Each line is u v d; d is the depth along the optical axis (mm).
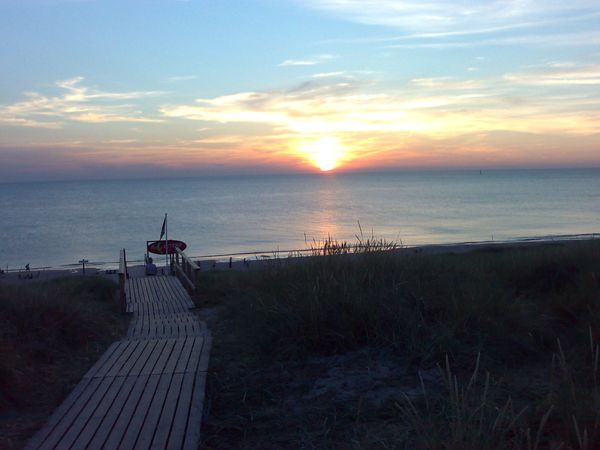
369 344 6500
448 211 101000
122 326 9984
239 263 36406
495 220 81250
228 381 6023
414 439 4203
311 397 5410
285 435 4605
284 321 6934
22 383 5965
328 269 8055
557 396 4484
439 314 6762
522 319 6773
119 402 5238
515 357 6129
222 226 82625
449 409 4645
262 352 6785
